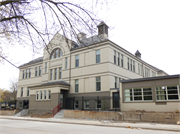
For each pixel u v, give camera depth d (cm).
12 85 6106
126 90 2178
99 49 2688
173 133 1135
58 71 3180
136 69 3438
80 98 2748
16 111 3228
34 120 2228
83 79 2784
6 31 691
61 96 2925
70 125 1648
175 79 1869
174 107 1816
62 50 3162
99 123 1727
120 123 1714
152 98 1972
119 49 2883
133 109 2066
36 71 3731
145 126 1458
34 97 3038
